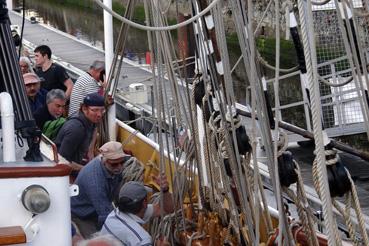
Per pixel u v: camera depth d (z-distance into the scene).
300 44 3.35
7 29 3.50
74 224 4.71
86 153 5.80
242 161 3.79
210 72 3.90
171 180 5.08
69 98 7.90
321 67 10.39
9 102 3.03
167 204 4.79
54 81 8.07
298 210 3.46
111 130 6.46
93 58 14.35
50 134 6.21
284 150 3.37
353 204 3.22
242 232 3.91
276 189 3.03
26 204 2.90
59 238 3.01
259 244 3.60
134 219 4.38
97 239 4.27
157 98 4.50
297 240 3.78
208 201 4.46
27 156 3.10
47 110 6.56
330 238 2.54
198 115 4.95
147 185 5.55
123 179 5.12
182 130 5.06
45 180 2.96
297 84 14.90
